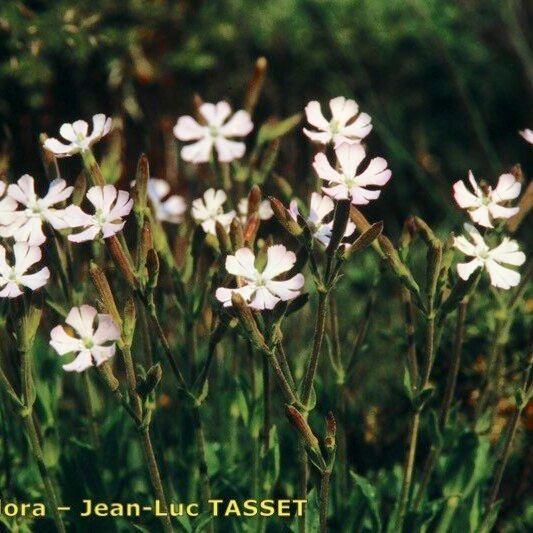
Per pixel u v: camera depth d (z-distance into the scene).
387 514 0.66
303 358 0.68
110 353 0.53
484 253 0.55
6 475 0.63
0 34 0.91
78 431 0.69
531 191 0.59
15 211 0.56
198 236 0.60
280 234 0.84
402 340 0.71
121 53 0.97
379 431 0.71
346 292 0.85
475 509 0.62
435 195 0.92
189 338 0.60
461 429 0.65
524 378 0.58
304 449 0.56
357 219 0.56
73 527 0.63
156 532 0.62
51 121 0.94
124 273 0.55
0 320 0.60
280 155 0.97
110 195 0.55
